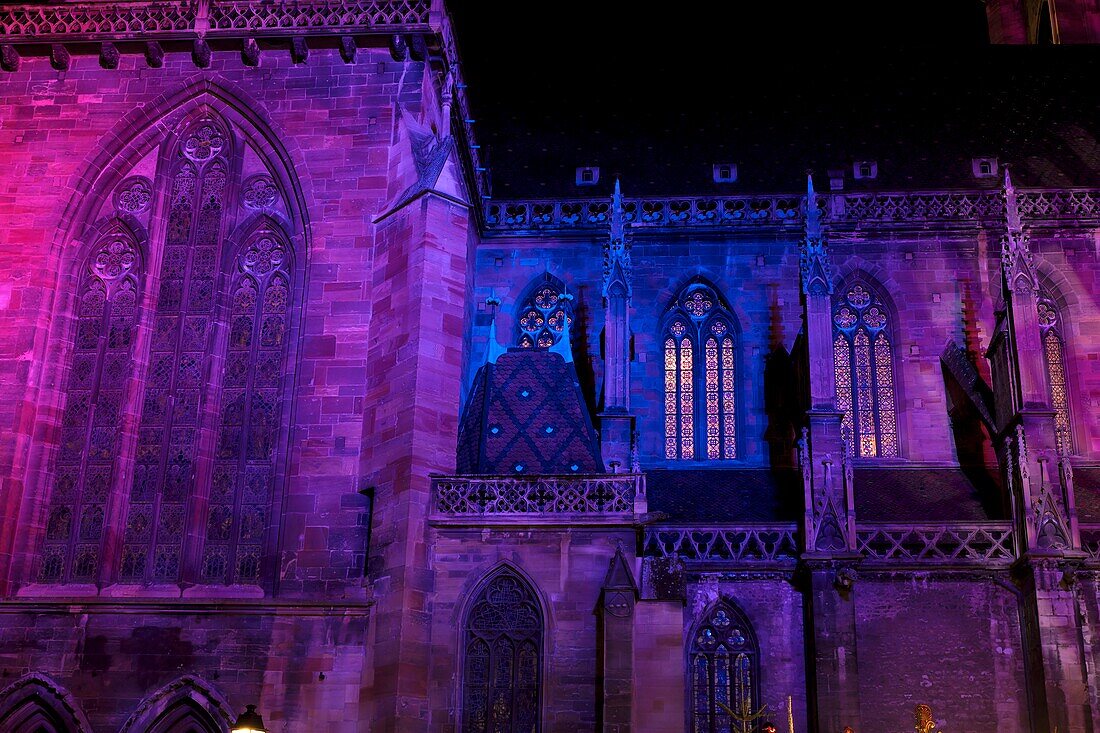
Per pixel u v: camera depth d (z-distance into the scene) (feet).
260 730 106.11
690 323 183.62
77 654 135.85
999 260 182.09
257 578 141.69
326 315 150.41
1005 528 149.79
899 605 147.64
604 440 161.68
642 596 131.85
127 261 157.99
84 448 148.97
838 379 179.22
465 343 174.19
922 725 117.29
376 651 131.85
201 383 150.61
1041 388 152.15
